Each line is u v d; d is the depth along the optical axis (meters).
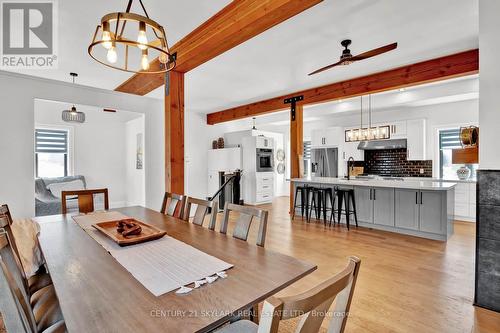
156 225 2.15
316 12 2.67
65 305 0.96
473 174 5.64
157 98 5.56
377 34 3.15
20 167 3.54
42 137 6.12
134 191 6.89
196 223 2.28
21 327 0.94
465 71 3.64
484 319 2.02
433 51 3.64
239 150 7.74
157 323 0.86
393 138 6.49
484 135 2.18
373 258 3.31
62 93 3.92
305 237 4.23
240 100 6.36
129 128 7.21
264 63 4.04
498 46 2.10
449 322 1.99
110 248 1.57
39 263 1.98
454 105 5.73
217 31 2.67
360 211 4.95
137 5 2.44
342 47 3.49
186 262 1.36
